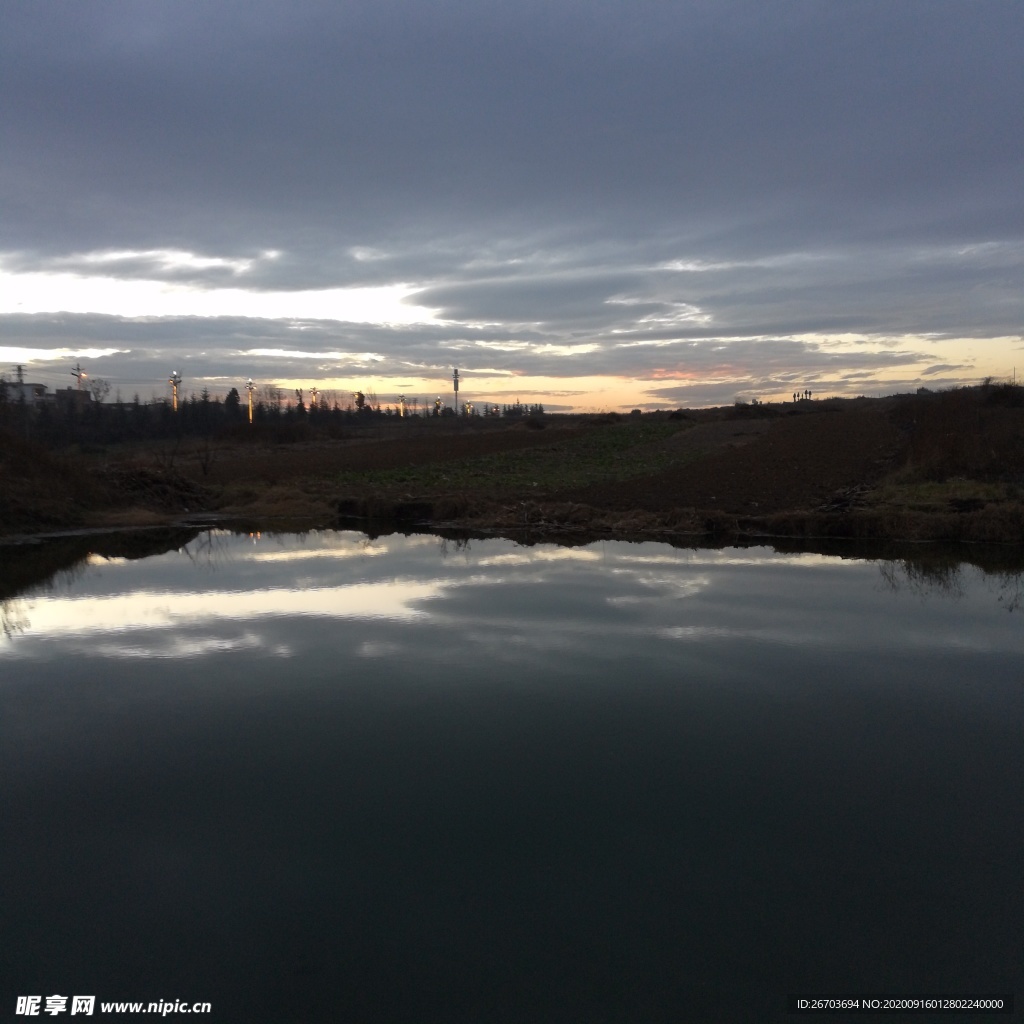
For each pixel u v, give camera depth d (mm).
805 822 6820
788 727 8789
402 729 8711
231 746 8297
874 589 15430
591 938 5402
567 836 6594
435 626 12734
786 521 23141
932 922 5539
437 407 166375
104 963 5195
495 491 34500
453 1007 4805
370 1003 4855
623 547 21484
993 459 29406
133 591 15484
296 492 33344
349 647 11664
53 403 96375
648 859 6285
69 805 7117
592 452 53312
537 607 13961
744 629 12555
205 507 31938
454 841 6527
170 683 10180
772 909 5684
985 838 6582
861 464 36781
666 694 9750
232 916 5641
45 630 12625
